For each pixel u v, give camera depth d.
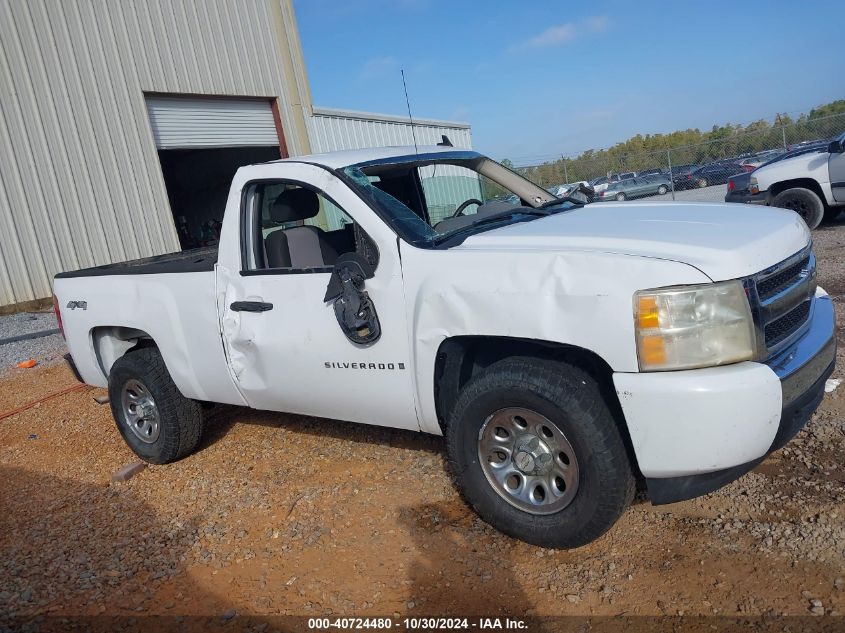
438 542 3.36
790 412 2.80
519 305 2.94
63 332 5.25
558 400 2.90
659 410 2.66
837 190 10.79
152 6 14.11
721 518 3.24
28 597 3.35
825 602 2.62
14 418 6.62
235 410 5.79
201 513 4.04
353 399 3.69
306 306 3.72
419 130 20.92
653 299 2.67
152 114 14.23
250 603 3.09
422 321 3.25
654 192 25.92
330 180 3.73
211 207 21.78
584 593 2.86
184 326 4.34
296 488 4.16
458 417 3.25
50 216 12.39
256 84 16.23
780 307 2.91
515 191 4.89
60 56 12.60
